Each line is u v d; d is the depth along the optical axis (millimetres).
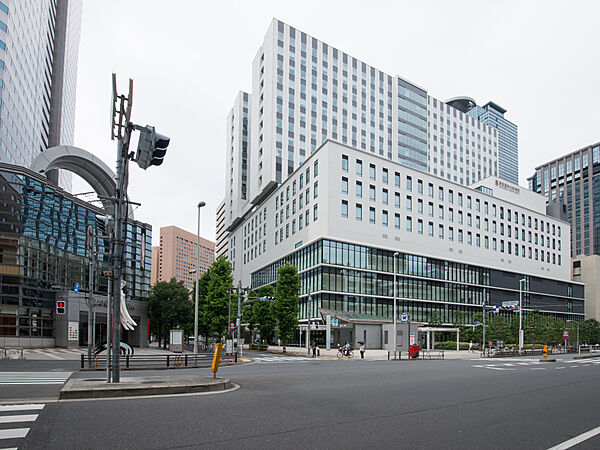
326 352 47500
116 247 12992
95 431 6980
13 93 56500
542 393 13531
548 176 169000
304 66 80125
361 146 84688
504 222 76812
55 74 88625
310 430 7430
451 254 66312
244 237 88750
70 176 101750
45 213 45469
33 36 66688
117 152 13391
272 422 7992
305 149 77125
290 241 63656
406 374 20266
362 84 87500
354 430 7527
